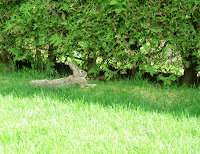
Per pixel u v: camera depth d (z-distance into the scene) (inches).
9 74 307.0
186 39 245.3
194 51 255.4
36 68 312.2
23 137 159.6
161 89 266.4
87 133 167.0
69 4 259.6
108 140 158.2
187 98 241.1
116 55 268.1
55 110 197.6
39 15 268.4
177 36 249.1
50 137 159.2
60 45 273.4
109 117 187.8
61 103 209.9
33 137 160.2
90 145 153.0
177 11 239.0
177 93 254.7
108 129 173.3
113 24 253.9
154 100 236.7
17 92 236.8
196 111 204.1
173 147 151.2
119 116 190.4
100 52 276.2
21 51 295.7
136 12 246.1
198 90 262.5
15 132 164.1
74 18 263.9
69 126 174.2
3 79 287.6
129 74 300.2
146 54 265.4
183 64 270.2
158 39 252.5
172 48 252.1
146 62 265.3
